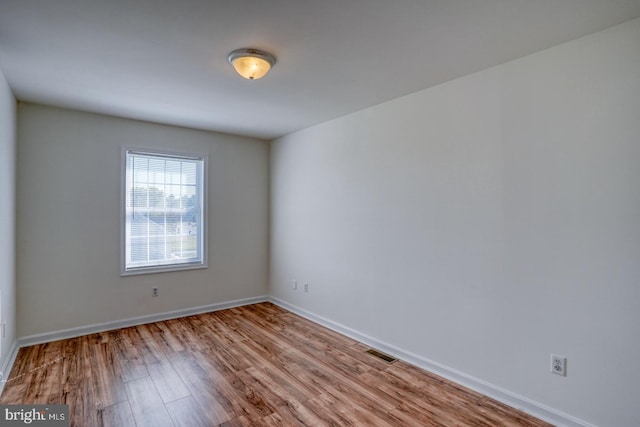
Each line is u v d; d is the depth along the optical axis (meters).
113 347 3.27
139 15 1.82
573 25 1.91
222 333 3.69
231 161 4.65
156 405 2.32
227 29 1.96
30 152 3.32
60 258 3.47
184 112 3.60
